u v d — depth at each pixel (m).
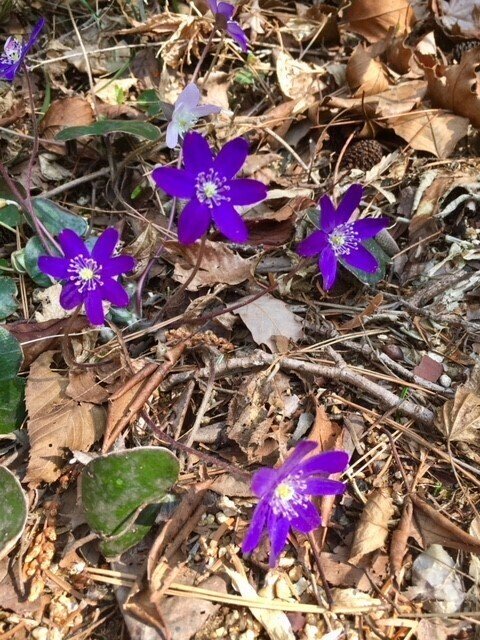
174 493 0.13
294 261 0.17
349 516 0.13
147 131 0.17
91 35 0.21
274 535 0.11
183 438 0.14
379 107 0.19
